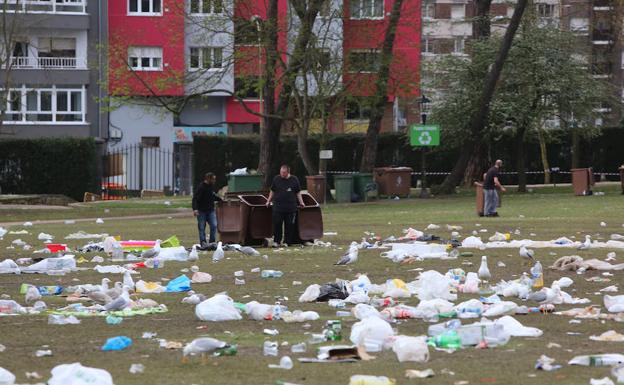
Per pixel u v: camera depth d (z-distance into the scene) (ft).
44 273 89.45
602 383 40.91
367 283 72.33
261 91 221.25
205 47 214.07
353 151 286.46
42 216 194.70
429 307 60.64
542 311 62.28
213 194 122.72
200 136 277.23
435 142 236.43
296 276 85.25
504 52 233.76
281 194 122.72
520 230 135.85
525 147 294.25
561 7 349.20
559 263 88.17
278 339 53.47
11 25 256.93
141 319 61.26
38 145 271.90
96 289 74.64
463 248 109.50
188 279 78.69
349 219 168.25
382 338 50.57
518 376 43.27
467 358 47.47
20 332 56.39
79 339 54.03
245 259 101.76
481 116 241.55
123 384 42.19
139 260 100.07
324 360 46.83
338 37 231.30
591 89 249.75
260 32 209.67
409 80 228.84
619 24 324.80
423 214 177.88
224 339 53.57
